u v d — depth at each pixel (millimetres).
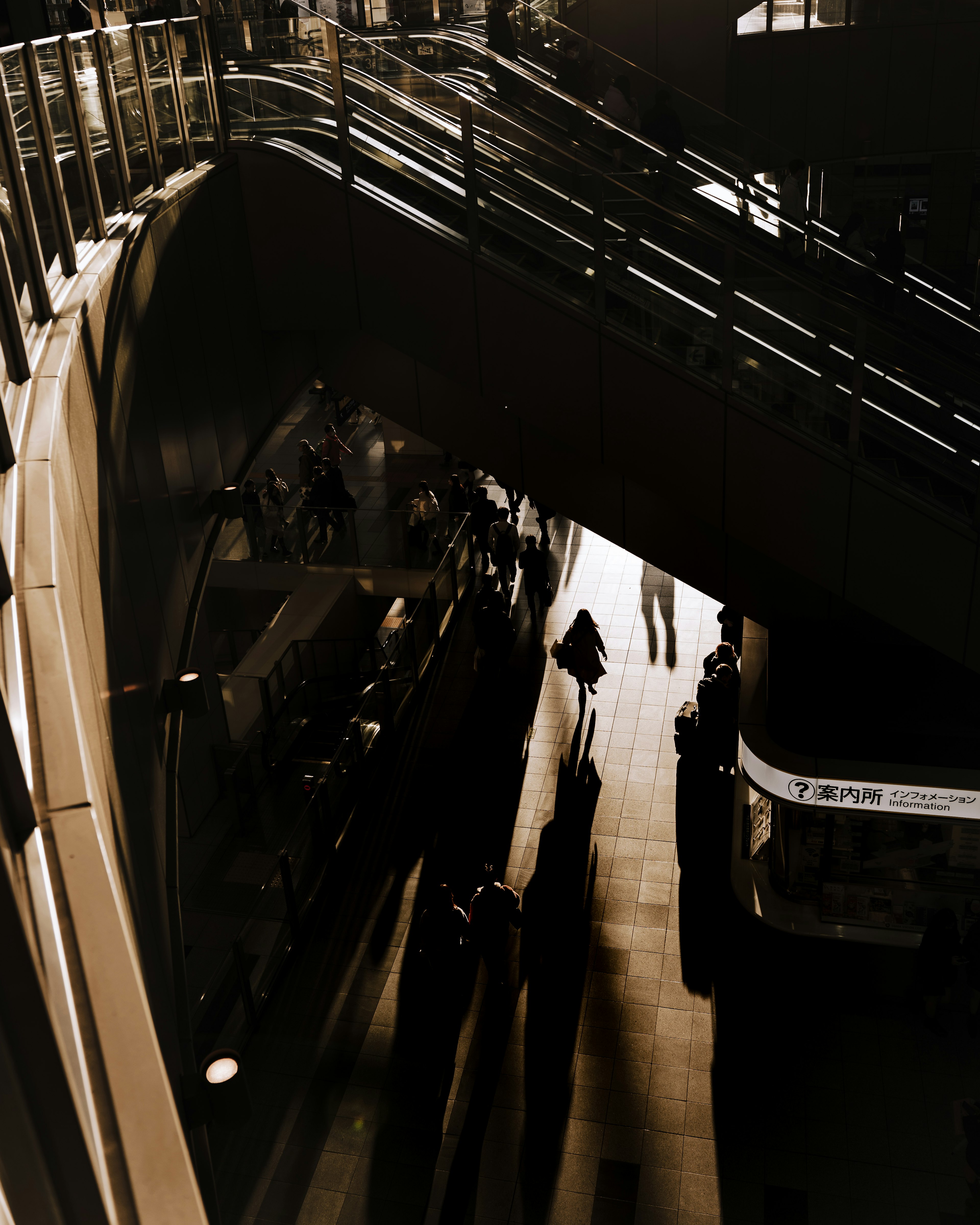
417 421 12508
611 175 10695
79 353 5730
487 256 9953
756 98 18641
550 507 12617
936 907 10578
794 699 10930
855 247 13016
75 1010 1836
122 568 6461
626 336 9820
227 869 11867
